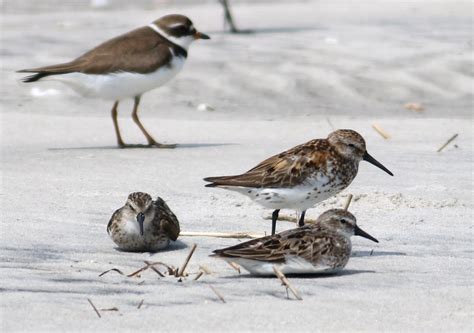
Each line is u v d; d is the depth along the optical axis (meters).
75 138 16.88
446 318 7.52
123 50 16.62
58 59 22.23
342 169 10.30
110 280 8.63
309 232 8.87
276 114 19.17
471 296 8.09
